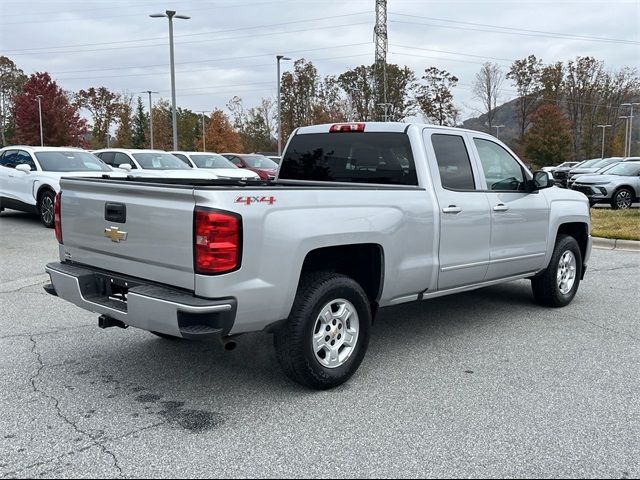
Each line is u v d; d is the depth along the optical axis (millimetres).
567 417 3906
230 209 3652
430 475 3188
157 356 5043
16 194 13219
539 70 74188
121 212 4145
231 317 3717
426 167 5172
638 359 5070
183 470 3215
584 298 7367
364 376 4648
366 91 66125
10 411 3932
